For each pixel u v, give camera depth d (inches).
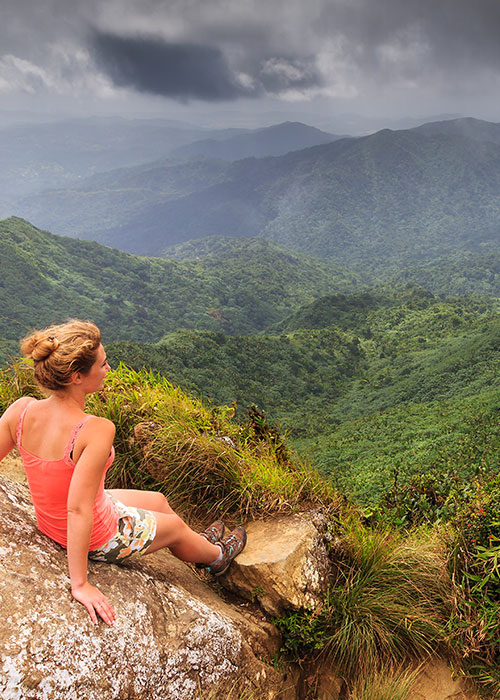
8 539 63.5
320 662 92.0
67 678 53.8
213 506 115.9
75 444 60.3
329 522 112.0
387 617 97.0
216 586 96.9
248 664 78.4
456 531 109.3
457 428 2224.4
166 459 119.0
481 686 91.9
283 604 91.3
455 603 97.4
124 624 62.9
